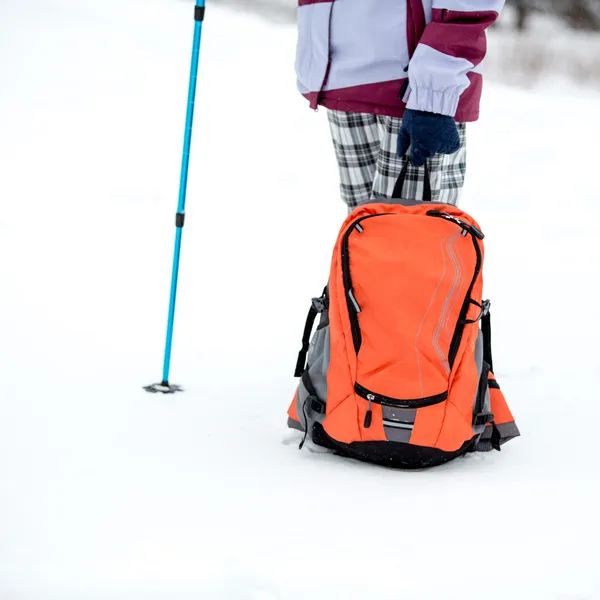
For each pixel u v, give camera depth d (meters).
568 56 21.05
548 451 3.47
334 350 3.21
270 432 3.51
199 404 3.74
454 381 3.15
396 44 3.55
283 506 2.76
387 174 3.79
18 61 12.56
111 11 17.78
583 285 6.20
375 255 3.21
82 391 3.76
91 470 2.96
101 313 4.96
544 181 9.09
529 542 2.58
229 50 14.92
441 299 3.15
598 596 2.31
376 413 3.12
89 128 9.81
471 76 3.63
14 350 4.22
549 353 4.79
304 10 3.69
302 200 8.19
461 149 3.84
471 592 2.30
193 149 9.50
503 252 6.99
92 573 2.31
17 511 2.62
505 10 30.05
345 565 2.40
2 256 5.84
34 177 7.95
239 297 5.55
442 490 2.97
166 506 2.71
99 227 6.83
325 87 3.74
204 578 2.31
